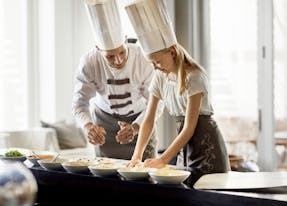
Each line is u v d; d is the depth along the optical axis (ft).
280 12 15.97
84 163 6.69
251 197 4.79
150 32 7.07
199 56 18.13
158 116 9.09
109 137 10.00
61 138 19.57
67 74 21.84
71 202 6.59
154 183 5.61
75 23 22.15
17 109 20.80
